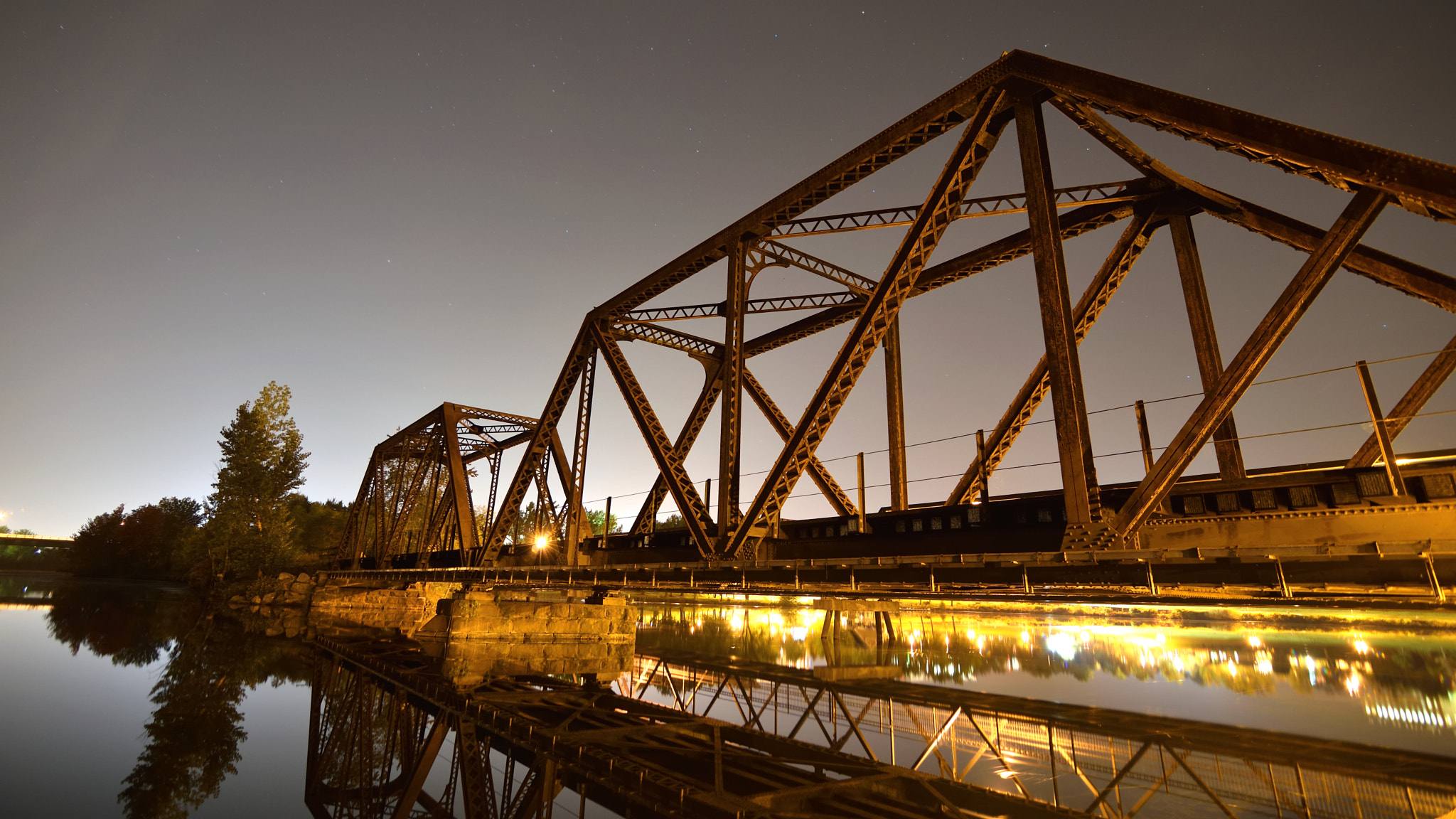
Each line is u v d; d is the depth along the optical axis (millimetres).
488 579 27359
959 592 12562
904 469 20969
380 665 25844
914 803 9820
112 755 16062
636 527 28812
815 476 25078
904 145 15836
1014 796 9664
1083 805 9477
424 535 44562
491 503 41750
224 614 53438
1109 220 16953
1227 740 12609
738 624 52531
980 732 13859
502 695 18578
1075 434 11102
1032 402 18562
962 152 14023
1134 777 10555
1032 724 14594
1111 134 14266
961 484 19422
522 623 25469
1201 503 11594
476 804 11688
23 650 32125
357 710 19688
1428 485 9594
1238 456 12250
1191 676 25422
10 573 138375
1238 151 10492
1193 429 10305
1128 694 20797
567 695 18406
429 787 12797
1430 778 9883
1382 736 13977
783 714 16375
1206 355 14195
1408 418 10336
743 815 9102
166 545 104000
